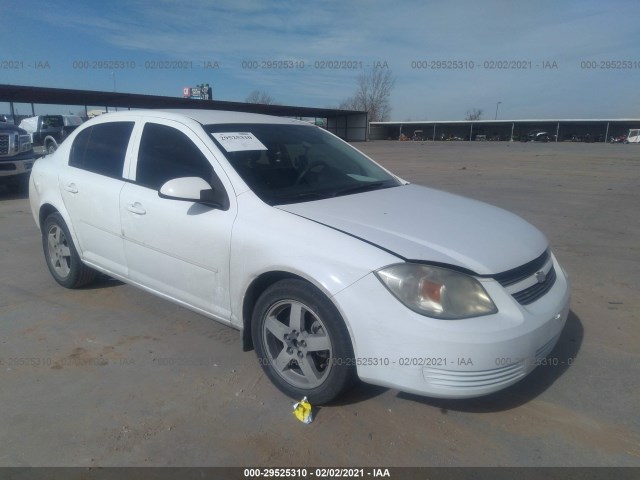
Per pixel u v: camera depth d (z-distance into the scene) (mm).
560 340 3797
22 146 10570
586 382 3221
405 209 3229
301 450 2578
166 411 2881
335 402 2955
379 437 2682
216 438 2658
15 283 4898
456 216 3197
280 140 3832
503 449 2598
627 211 8992
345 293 2578
